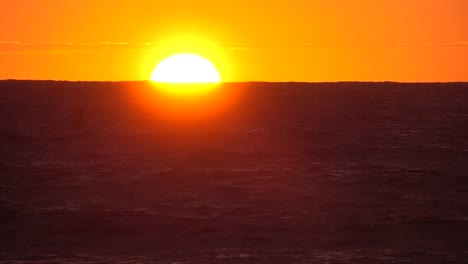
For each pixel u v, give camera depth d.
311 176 132.00
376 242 96.06
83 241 97.62
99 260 89.69
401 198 116.56
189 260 89.19
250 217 106.25
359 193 119.75
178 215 107.31
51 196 119.19
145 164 142.75
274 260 88.81
